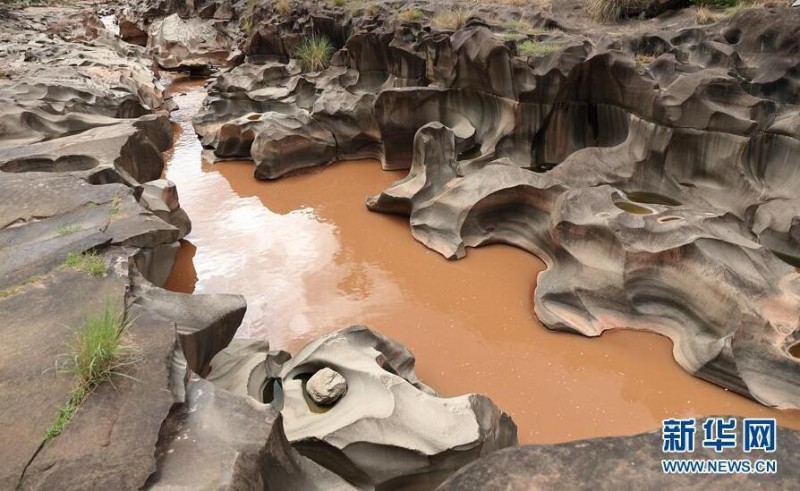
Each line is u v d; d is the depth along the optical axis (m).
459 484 2.59
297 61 18.19
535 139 12.41
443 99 13.79
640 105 10.39
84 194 7.45
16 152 9.45
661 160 10.25
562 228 8.82
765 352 6.93
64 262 5.70
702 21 12.61
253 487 3.54
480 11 15.34
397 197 11.40
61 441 3.56
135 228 6.61
